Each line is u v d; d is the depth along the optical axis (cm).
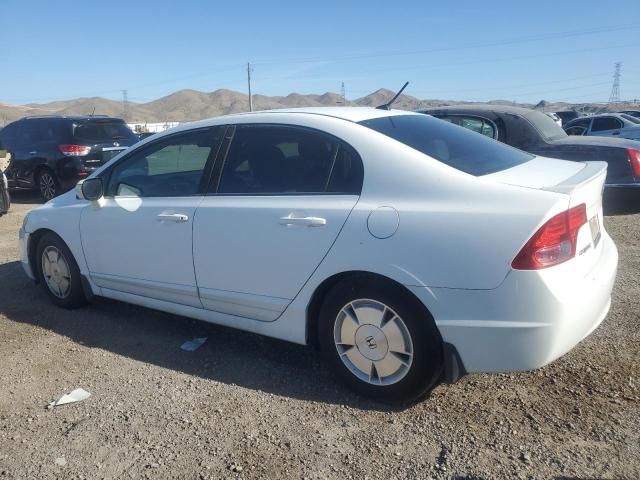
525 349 297
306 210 353
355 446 303
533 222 292
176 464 295
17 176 1241
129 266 450
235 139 404
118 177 466
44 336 463
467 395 345
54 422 339
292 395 358
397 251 319
